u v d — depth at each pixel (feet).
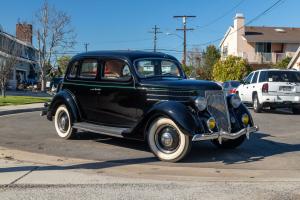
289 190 22.80
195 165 29.01
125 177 25.52
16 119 54.95
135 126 31.01
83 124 36.06
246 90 69.67
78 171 26.68
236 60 161.89
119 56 33.96
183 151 29.27
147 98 31.89
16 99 90.12
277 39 186.80
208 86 30.53
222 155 32.24
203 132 29.27
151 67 33.91
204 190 22.76
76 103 36.96
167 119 29.45
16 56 101.91
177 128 29.22
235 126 31.60
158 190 22.71
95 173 26.37
